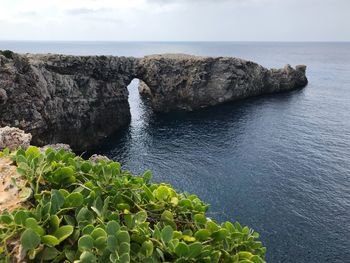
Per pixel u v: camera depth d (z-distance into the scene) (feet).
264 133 253.85
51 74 213.66
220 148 223.51
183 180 178.91
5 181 17.94
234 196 162.09
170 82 329.31
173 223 17.88
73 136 222.07
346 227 137.08
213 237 17.12
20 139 38.86
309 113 313.73
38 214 15.07
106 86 265.34
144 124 284.61
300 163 199.00
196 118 300.81
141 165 197.77
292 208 150.82
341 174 184.14
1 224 14.47
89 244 14.10
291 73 431.02
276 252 122.62
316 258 119.85
